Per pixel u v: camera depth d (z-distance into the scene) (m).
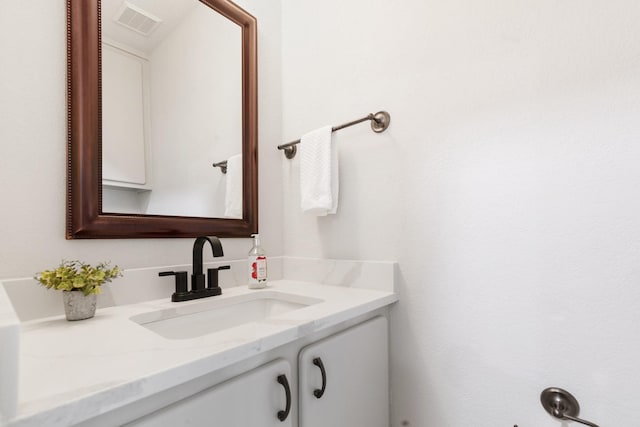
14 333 0.34
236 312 1.02
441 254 1.00
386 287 1.07
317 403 0.75
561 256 0.81
